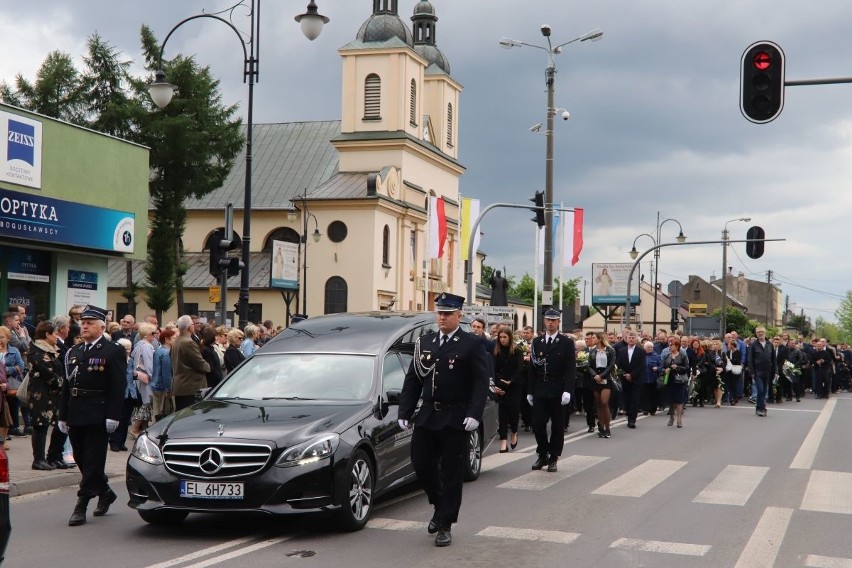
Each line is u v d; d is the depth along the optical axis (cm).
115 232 2527
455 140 7844
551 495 1184
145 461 948
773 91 1478
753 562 838
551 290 2998
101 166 2514
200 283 6469
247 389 1091
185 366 1592
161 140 5350
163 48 2417
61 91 5688
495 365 1666
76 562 830
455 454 916
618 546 895
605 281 7131
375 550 878
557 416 1402
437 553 865
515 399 1666
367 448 1005
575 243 3691
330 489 935
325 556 852
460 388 930
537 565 820
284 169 7125
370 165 6812
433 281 7100
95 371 1012
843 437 1994
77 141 2417
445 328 947
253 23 2439
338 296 6353
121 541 921
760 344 2622
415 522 1014
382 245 6444
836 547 902
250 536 943
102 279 2600
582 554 862
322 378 1088
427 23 7825
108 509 1095
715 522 1014
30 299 2355
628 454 1622
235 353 1792
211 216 6912
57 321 1412
